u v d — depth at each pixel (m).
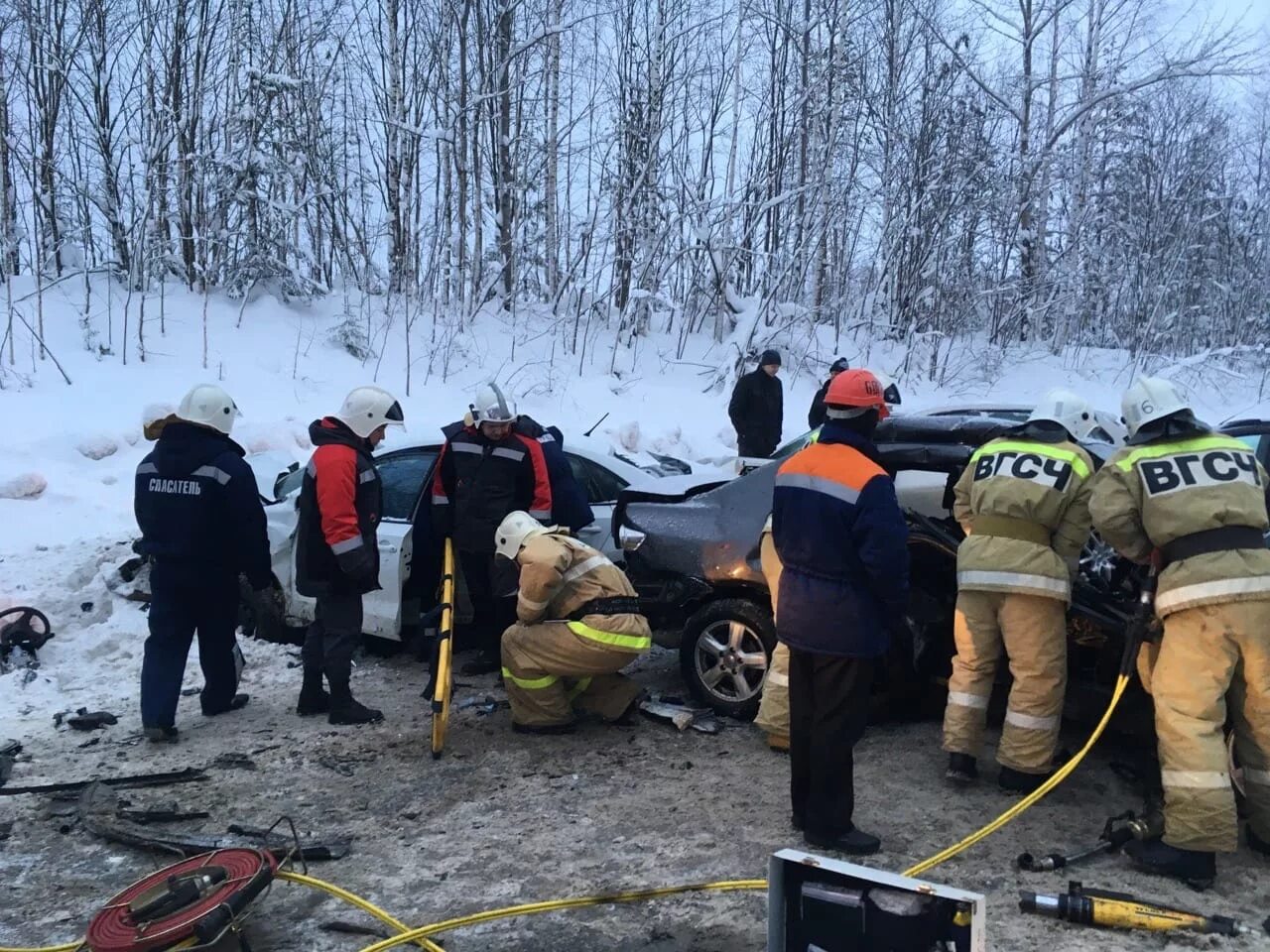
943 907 2.34
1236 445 3.67
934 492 5.11
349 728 5.21
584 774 4.57
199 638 5.32
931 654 4.95
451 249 17.56
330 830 4.00
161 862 3.76
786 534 3.79
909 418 5.05
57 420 10.47
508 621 5.91
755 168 20.58
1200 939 3.09
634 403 14.76
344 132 18.02
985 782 4.43
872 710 5.16
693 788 4.38
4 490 8.56
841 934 2.45
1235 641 3.46
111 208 15.09
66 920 3.34
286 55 17.09
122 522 8.62
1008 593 4.14
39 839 3.96
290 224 16.09
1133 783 4.36
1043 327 21.70
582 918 3.31
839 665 3.69
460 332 15.55
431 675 5.70
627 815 4.11
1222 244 23.42
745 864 3.67
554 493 5.88
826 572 3.68
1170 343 21.94
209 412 5.07
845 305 20.45
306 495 5.18
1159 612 3.60
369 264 16.81
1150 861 3.54
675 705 5.40
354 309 15.80
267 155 15.17
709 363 16.89
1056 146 21.03
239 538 5.08
